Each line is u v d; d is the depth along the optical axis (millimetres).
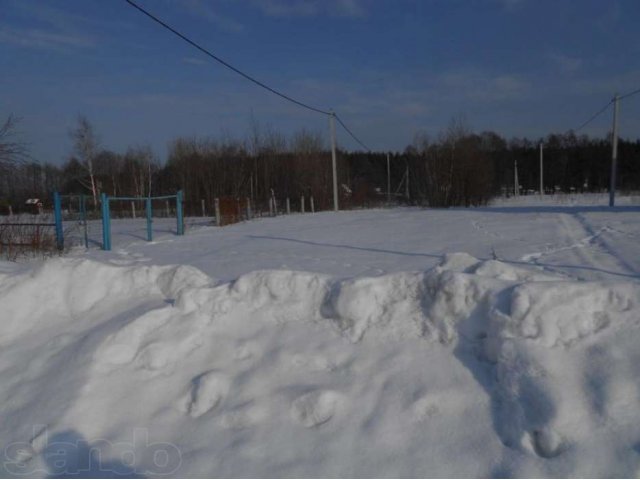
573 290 3406
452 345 3537
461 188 36188
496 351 3285
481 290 3592
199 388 3391
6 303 4434
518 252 9461
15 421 3303
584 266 7594
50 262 4809
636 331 3207
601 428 2762
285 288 4172
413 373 3396
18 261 10578
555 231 13234
